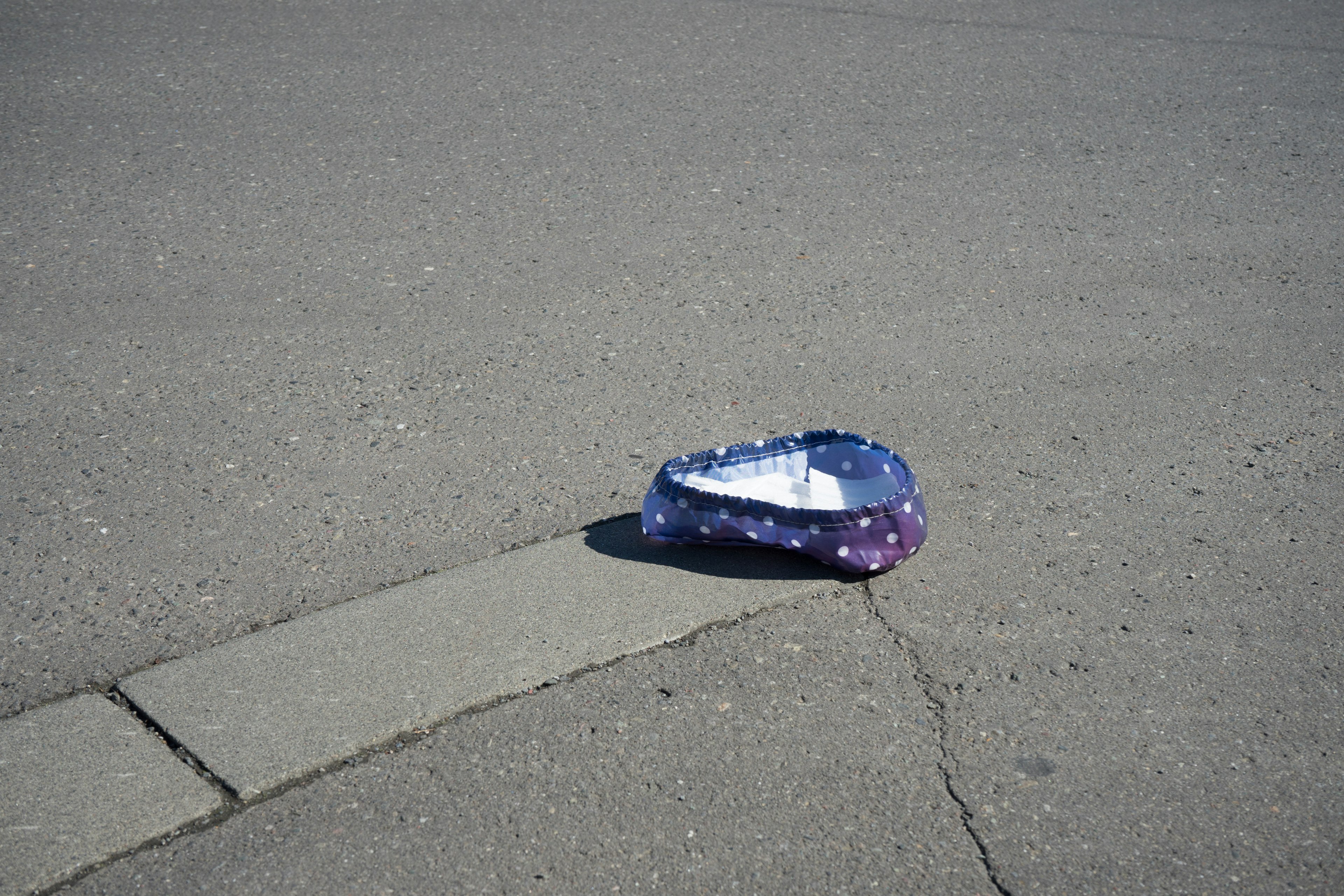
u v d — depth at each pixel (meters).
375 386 4.04
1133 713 2.62
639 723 2.57
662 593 3.01
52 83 6.85
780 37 8.24
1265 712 2.63
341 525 3.28
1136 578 3.09
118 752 2.45
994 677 2.73
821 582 3.07
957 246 5.26
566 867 2.22
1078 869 2.23
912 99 7.14
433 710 2.59
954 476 3.57
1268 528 3.32
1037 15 8.98
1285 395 4.09
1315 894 2.19
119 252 4.98
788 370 4.21
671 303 4.69
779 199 5.71
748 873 2.21
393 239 5.20
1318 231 5.48
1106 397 4.05
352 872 2.20
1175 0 9.47
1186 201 5.79
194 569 3.07
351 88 7.02
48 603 2.92
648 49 7.91
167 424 3.77
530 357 4.27
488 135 6.41
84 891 2.15
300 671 2.70
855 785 2.42
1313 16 9.04
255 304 4.59
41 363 4.10
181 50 7.51
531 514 3.36
